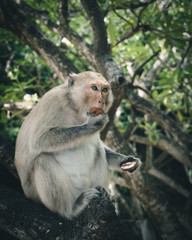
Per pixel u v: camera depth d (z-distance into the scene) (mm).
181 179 12805
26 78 8242
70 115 4266
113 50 7684
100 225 3305
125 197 12039
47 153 3955
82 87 4281
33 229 3518
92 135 3908
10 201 3832
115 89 4551
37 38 5699
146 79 8414
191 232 7793
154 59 8461
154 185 6023
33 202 3910
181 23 5586
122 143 5738
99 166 4391
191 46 6117
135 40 7766
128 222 11445
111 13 7285
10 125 10773
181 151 8000
